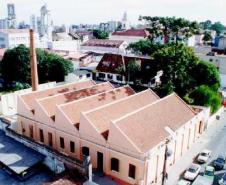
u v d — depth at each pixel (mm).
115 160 33875
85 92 49156
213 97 55812
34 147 38188
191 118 43750
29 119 43375
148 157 31359
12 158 35719
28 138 39125
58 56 78875
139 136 33594
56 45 124062
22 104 44062
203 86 58312
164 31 89375
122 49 118000
